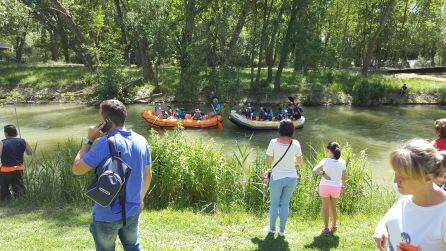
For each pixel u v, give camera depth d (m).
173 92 26.91
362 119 21.17
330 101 26.23
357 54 44.94
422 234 1.99
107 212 2.94
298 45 26.39
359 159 8.09
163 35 25.02
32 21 30.86
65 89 27.50
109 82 25.27
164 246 4.89
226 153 13.92
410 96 27.02
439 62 51.38
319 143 15.73
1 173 7.00
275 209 5.20
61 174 7.55
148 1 24.47
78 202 7.05
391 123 20.16
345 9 43.16
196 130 17.89
